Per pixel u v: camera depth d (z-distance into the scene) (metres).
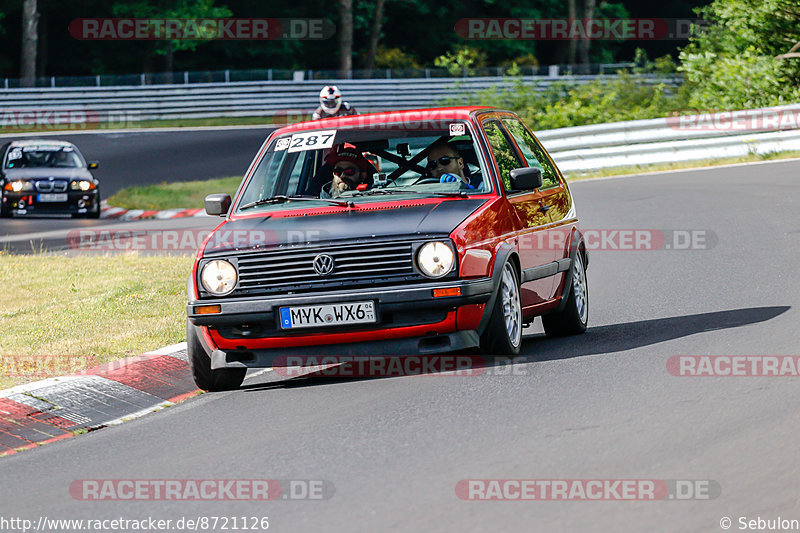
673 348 29.44
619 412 23.22
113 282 48.56
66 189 89.62
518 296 29.92
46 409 28.22
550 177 34.91
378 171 32.03
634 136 91.81
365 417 24.62
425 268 27.55
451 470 20.16
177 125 178.38
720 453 20.08
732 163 88.38
